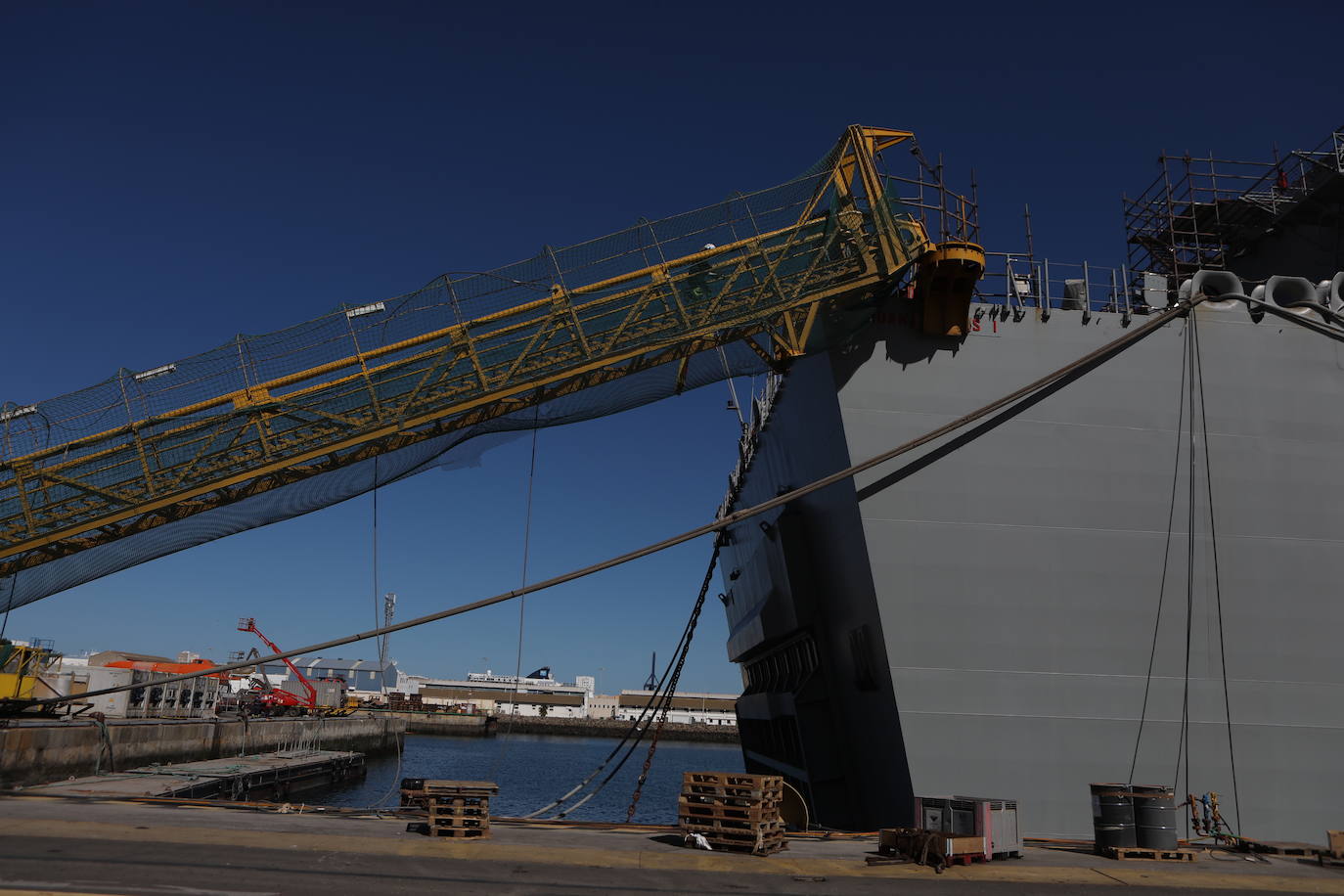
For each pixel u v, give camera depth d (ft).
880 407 62.39
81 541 61.05
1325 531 63.10
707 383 69.62
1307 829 58.90
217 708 279.69
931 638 59.57
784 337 63.72
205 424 60.08
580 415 66.49
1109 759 58.80
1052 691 59.36
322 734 290.76
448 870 41.91
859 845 55.52
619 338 62.03
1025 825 57.77
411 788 63.52
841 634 69.77
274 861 41.86
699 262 63.21
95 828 49.49
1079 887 43.37
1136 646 60.34
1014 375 63.57
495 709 645.10
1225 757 59.52
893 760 61.67
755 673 115.03
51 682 162.50
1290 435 64.28
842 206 63.36
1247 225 85.40
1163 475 62.80
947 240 60.80
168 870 38.83
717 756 449.89
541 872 42.39
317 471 62.69
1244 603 61.62
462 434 64.28
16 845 43.42
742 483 108.47
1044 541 61.16
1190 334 65.26
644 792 219.00
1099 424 63.10
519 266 62.59
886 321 63.62
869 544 60.34
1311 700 60.70
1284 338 65.87
